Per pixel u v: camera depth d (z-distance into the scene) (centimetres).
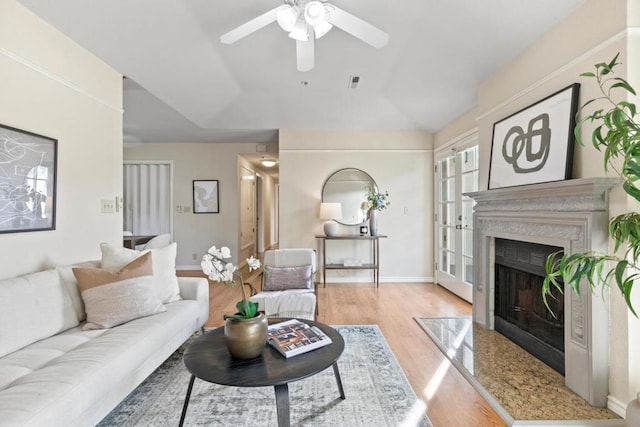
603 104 188
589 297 185
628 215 154
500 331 299
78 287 216
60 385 134
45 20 226
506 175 273
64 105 245
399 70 342
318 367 156
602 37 188
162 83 334
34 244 220
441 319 343
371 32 205
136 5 228
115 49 268
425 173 517
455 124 440
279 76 364
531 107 246
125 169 621
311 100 430
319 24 197
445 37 272
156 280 250
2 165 196
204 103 408
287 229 512
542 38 239
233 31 205
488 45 264
